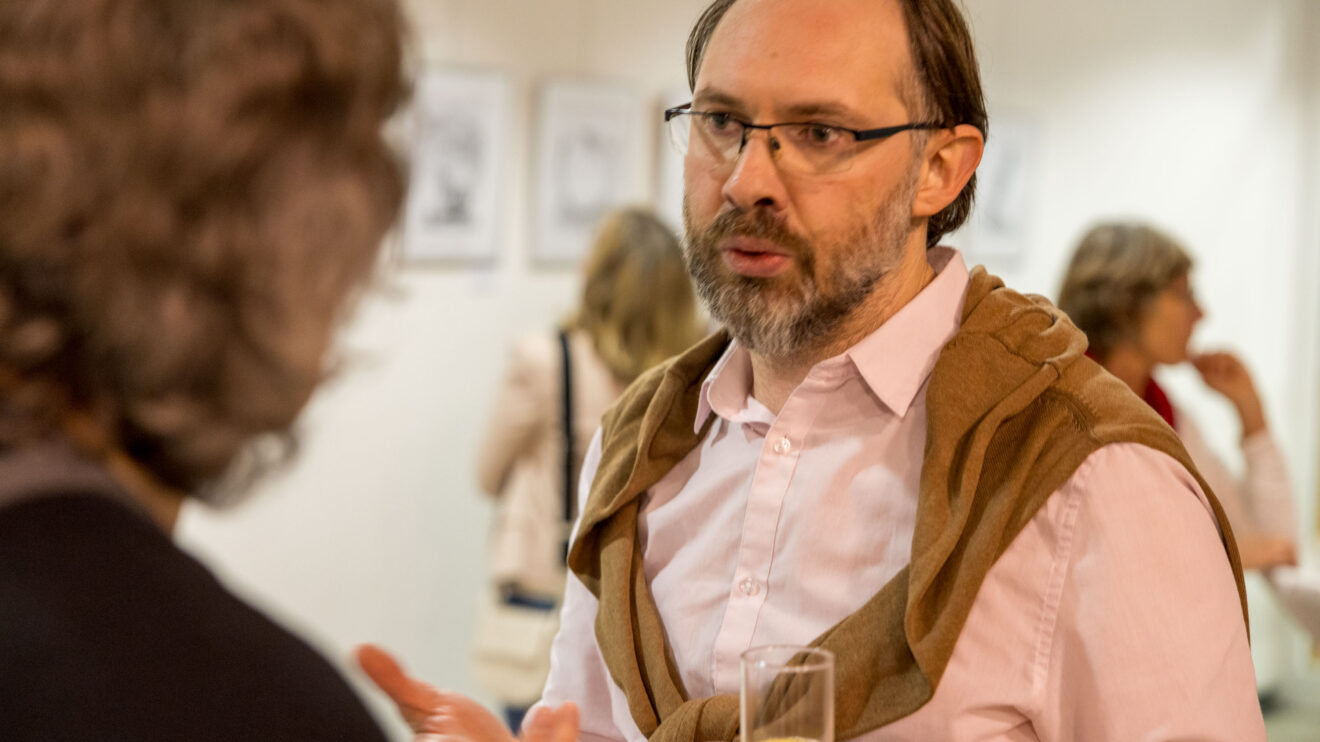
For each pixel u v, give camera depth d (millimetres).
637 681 1225
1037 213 4848
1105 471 1076
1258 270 5520
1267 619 5152
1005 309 1213
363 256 669
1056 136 4863
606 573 1298
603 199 3963
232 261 607
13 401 603
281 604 3447
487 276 3740
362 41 651
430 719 1021
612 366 2918
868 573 1158
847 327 1208
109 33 584
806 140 1127
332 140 641
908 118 1155
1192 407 5211
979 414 1133
